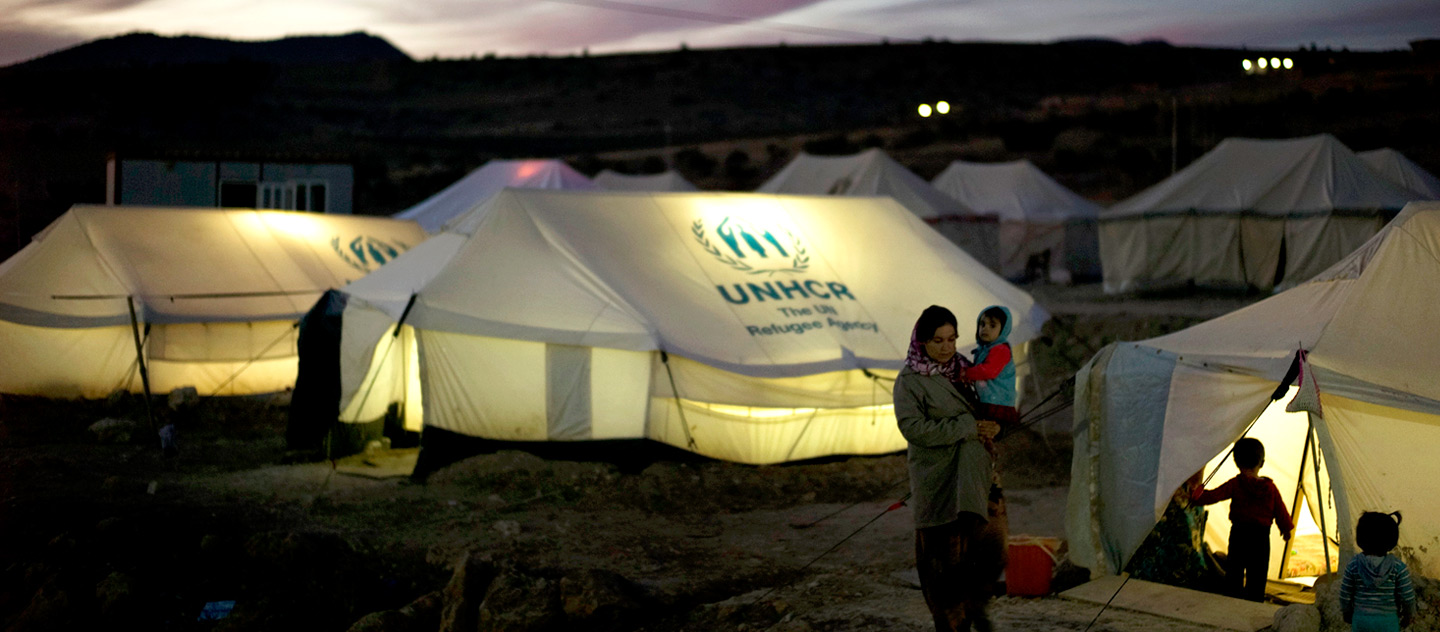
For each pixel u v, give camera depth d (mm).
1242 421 6305
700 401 10922
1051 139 61344
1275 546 7082
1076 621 5832
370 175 57375
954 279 13203
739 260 12477
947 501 4875
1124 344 7098
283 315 15648
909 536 8859
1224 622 5680
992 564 5105
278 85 112250
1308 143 25828
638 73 124875
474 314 11172
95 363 14453
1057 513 9516
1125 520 6719
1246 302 23969
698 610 6945
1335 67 65062
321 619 7320
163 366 14805
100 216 15281
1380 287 6559
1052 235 33438
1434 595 5297
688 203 13125
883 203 14375
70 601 7125
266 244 16750
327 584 7730
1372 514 4812
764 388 11055
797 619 6379
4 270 14438
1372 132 47406
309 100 106312
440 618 7094
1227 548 7035
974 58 122375
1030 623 5816
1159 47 121625
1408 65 62062
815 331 11766
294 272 16469
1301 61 66250
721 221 12938
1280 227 24484
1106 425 6961
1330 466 5930
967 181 36625
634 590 7336
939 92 108375
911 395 4895
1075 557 7059
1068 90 103938
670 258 12203
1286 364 6156
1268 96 59156
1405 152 44531
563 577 7555
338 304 12750
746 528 9273
